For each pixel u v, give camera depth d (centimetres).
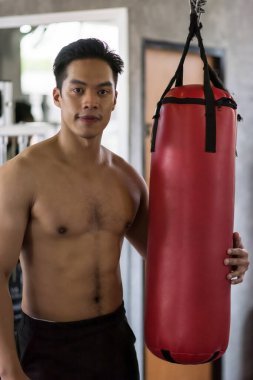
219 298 186
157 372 364
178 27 354
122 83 329
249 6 397
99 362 190
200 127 182
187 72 365
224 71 383
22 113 411
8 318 172
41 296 187
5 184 176
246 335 416
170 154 185
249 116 403
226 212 187
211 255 184
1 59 416
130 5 330
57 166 185
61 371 186
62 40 391
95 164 193
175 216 184
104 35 358
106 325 191
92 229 188
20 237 177
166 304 186
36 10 350
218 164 183
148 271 194
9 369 168
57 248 184
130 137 332
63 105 181
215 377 401
